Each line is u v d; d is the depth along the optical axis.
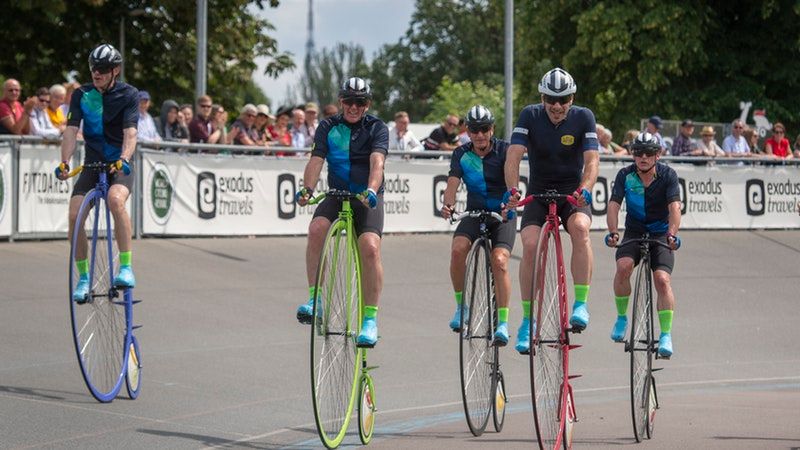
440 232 26.78
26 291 18.59
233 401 13.41
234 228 24.28
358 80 11.30
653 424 12.88
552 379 10.73
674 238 13.20
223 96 45.50
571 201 10.87
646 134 13.51
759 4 47.75
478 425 11.95
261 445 11.19
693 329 20.77
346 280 10.98
